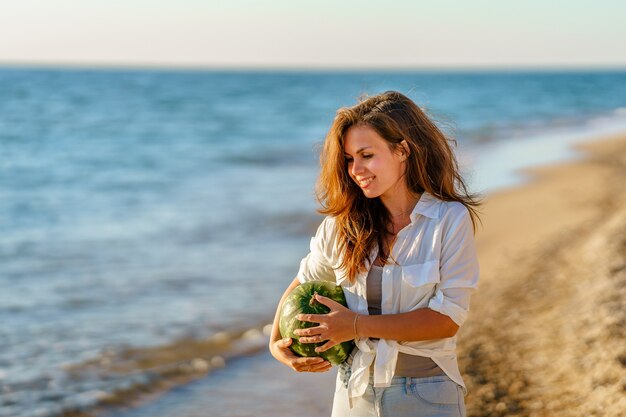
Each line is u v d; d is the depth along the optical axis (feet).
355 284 9.62
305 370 9.52
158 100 239.09
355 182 9.68
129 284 31.94
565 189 54.60
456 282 9.11
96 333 25.44
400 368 9.23
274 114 188.03
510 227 40.19
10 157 93.61
